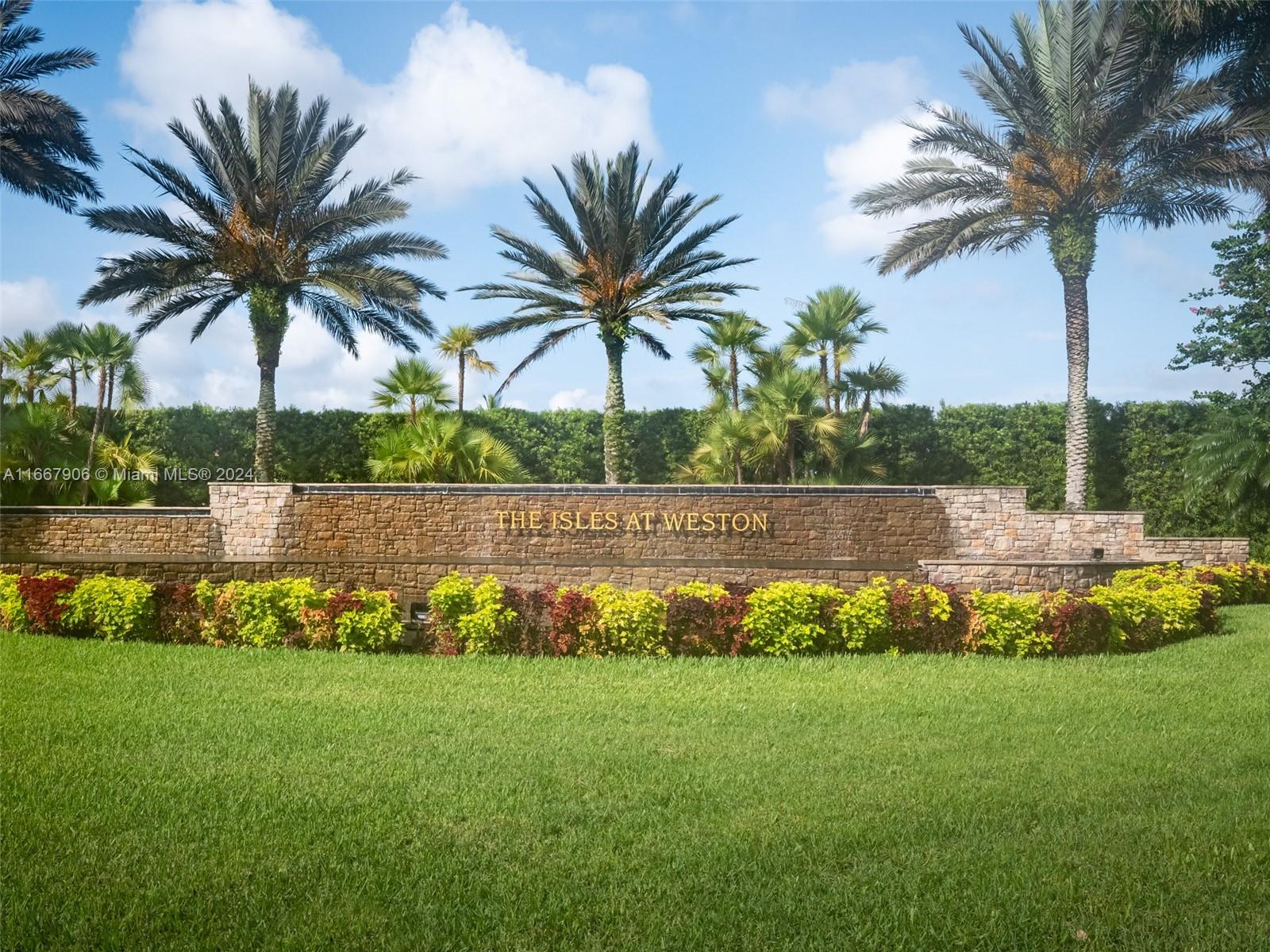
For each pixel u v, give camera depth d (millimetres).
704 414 28391
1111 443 26438
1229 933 4754
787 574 19000
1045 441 26750
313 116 26328
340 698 9656
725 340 26953
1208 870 5422
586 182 26219
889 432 27281
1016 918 4902
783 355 27484
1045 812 6359
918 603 12500
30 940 4641
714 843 5840
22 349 26453
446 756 7613
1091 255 25266
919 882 5312
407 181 26312
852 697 9852
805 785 6945
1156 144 24188
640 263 26172
